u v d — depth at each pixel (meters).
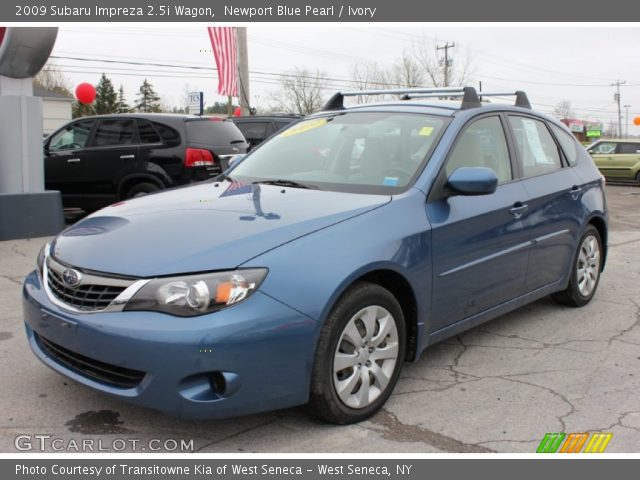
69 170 9.36
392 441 3.16
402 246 3.39
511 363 4.21
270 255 2.96
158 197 3.94
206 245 2.98
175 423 3.29
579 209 5.13
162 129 8.80
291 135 4.75
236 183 4.16
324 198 3.59
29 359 4.07
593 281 5.57
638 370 4.14
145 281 2.85
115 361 2.83
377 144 4.16
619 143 22.05
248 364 2.81
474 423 3.36
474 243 3.91
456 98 5.10
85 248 3.18
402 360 3.51
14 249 7.37
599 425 3.37
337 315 3.09
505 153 4.50
